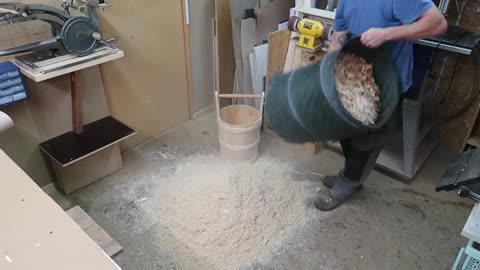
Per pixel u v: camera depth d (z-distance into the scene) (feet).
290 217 6.54
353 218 6.59
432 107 7.86
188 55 8.44
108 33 6.77
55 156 6.33
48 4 5.80
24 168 6.66
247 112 8.14
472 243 3.73
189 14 8.01
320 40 7.14
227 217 6.42
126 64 7.38
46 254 2.49
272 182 7.28
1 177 3.15
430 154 8.18
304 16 7.27
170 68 8.26
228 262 5.74
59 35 5.52
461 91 7.76
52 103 6.52
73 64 5.57
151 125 8.55
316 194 7.07
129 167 7.75
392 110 5.02
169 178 7.42
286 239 6.15
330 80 4.30
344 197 6.70
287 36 7.75
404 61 5.25
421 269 5.69
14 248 2.52
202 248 5.93
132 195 7.02
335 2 7.23
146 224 6.40
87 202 6.88
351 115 4.37
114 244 5.75
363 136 5.64
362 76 5.13
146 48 7.57
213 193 6.85
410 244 6.09
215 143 8.56
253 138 7.55
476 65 7.36
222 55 8.91
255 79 8.59
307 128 4.66
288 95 4.63
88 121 7.25
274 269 5.68
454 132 8.21
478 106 7.61
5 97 5.58
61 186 7.04
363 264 5.79
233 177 7.25
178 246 5.99
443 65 7.71
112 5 6.63
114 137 6.89
